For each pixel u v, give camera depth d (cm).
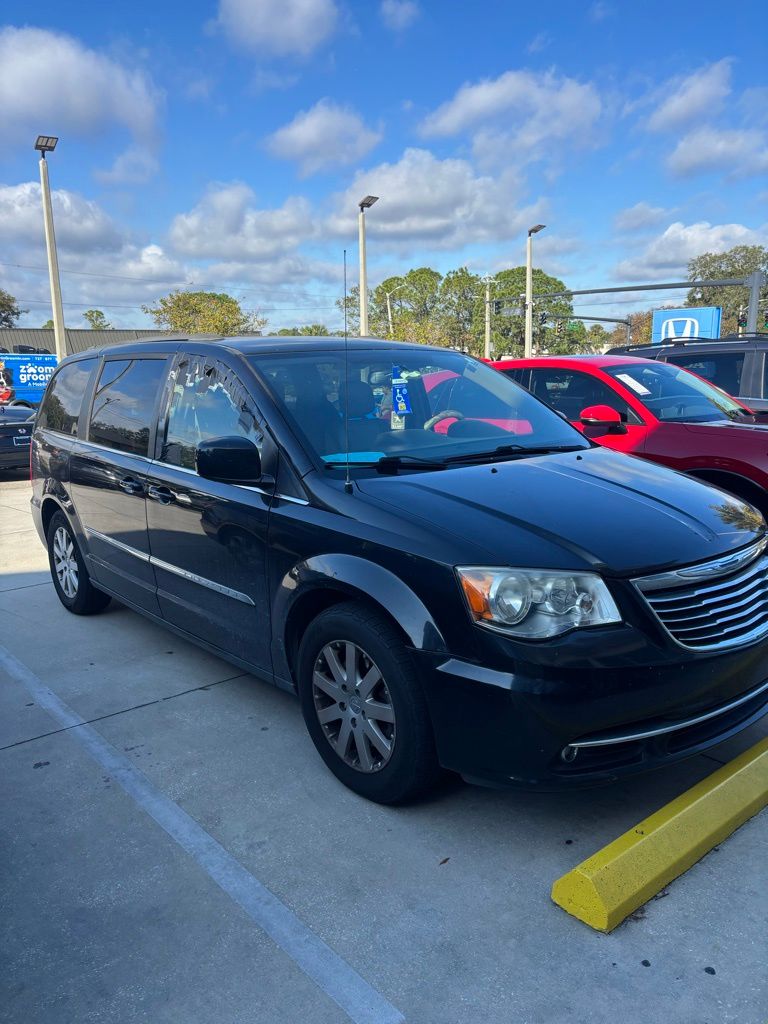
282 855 277
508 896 253
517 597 256
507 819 294
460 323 7919
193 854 279
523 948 230
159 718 386
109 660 464
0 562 723
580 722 250
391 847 279
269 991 218
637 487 330
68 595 552
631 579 262
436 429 382
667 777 317
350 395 374
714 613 274
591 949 229
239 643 366
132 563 447
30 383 2795
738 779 294
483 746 260
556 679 249
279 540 326
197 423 395
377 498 305
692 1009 207
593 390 666
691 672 261
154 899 257
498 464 349
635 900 241
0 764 346
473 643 259
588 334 9838
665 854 255
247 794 316
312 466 329
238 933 240
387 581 280
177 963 229
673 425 608
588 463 362
